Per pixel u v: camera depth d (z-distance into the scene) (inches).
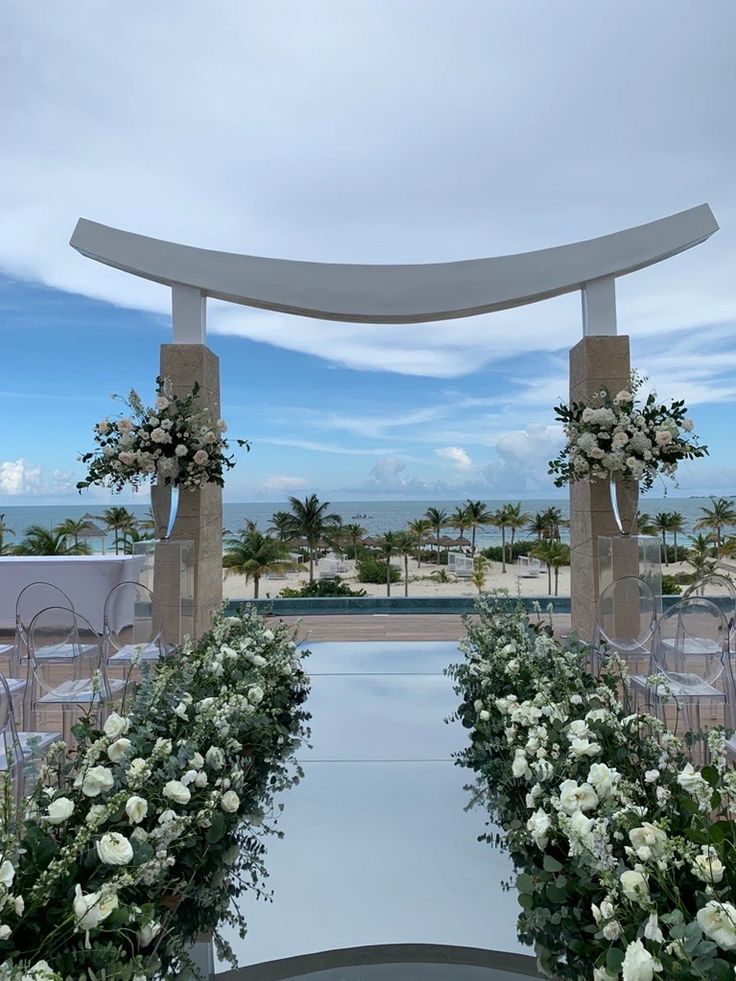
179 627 191.3
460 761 110.7
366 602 328.8
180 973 59.1
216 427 203.0
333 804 94.3
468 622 160.9
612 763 73.1
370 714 137.9
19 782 80.9
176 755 81.4
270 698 131.2
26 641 129.4
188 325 216.8
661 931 43.0
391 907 69.5
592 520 207.8
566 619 281.7
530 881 64.5
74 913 44.9
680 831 53.8
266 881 74.5
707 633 118.5
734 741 95.1
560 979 58.4
